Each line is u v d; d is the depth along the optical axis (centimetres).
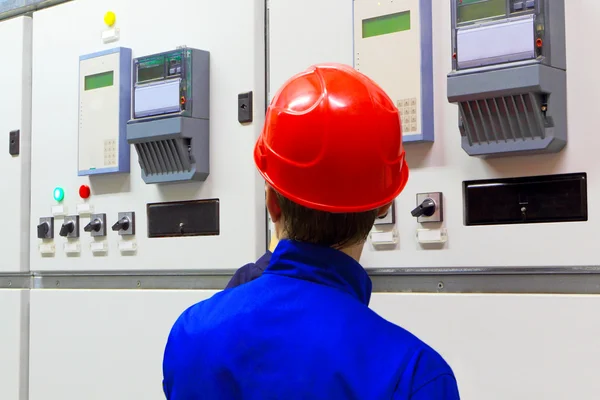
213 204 206
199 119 205
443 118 165
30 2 254
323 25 186
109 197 229
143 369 217
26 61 254
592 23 148
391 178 99
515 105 148
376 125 96
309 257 92
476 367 157
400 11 168
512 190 155
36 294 246
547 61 145
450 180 163
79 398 232
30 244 252
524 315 152
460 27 155
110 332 225
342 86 97
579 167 148
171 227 214
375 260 174
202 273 210
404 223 170
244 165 200
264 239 200
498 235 157
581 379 145
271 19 196
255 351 86
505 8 150
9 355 252
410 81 166
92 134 228
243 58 201
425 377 79
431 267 166
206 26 209
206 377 89
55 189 243
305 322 86
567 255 148
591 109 147
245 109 200
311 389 82
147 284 222
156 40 220
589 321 144
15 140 254
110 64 225
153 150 209
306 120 96
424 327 164
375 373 81
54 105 246
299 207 96
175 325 98
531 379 150
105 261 230
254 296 92
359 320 85
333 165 94
